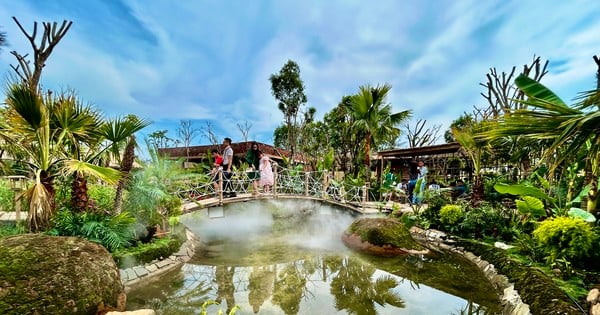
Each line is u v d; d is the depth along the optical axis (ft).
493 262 14.90
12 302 7.73
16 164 14.47
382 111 36.52
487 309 11.03
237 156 47.06
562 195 16.53
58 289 8.53
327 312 10.60
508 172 28.68
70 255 9.65
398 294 12.36
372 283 13.65
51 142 13.66
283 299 11.75
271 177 28.40
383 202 32.35
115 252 13.47
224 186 26.94
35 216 11.77
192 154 51.67
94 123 15.02
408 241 19.67
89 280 9.28
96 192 21.15
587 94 9.32
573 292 9.84
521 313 9.77
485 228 19.65
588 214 12.98
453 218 21.43
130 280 12.59
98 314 9.04
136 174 16.83
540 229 12.69
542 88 13.88
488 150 24.25
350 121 44.01
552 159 16.48
